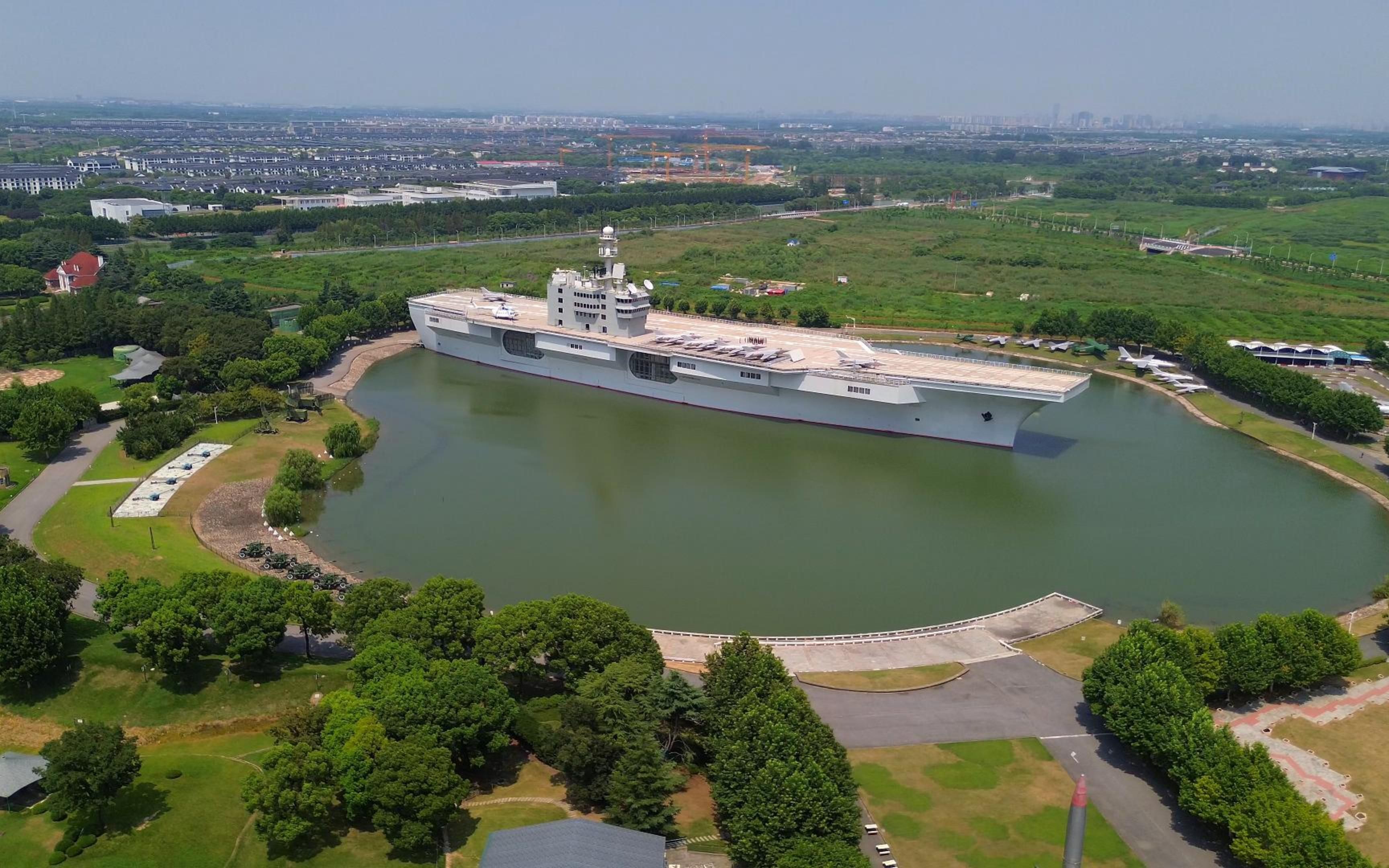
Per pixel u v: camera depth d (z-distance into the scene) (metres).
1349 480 178.75
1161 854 82.44
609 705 91.25
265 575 132.12
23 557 122.06
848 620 128.25
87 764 83.69
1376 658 114.06
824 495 172.38
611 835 76.62
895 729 100.62
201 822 85.88
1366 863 72.88
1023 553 149.12
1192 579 140.75
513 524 158.12
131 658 110.56
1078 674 112.12
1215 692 103.38
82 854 82.06
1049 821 86.56
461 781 84.50
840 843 76.75
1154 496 172.25
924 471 183.75
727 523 160.12
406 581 137.50
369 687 93.75
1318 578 141.25
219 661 111.06
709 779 88.69
